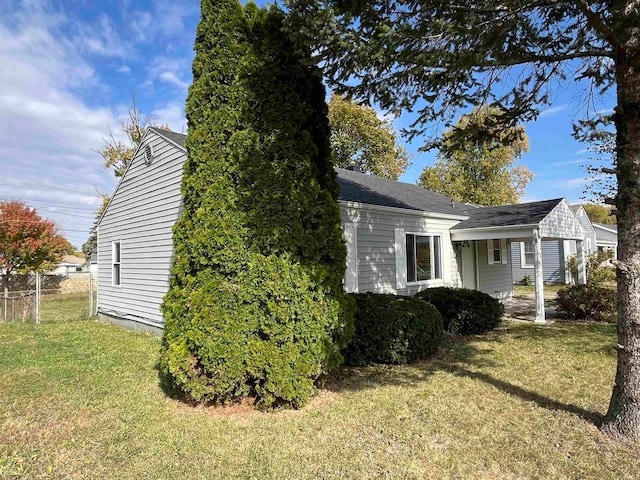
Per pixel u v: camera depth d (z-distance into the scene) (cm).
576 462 315
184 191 469
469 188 2778
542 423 389
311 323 439
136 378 566
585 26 412
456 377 547
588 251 2231
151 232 930
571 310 1021
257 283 430
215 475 308
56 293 1872
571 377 536
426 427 386
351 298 496
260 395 437
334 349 462
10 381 552
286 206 445
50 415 430
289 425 396
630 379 345
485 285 1341
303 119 467
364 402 456
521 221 1044
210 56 465
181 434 379
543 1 348
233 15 466
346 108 2328
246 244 437
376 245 933
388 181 1364
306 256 450
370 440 361
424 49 357
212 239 432
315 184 464
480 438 361
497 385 508
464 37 354
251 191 441
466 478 297
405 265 1005
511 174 2973
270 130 454
